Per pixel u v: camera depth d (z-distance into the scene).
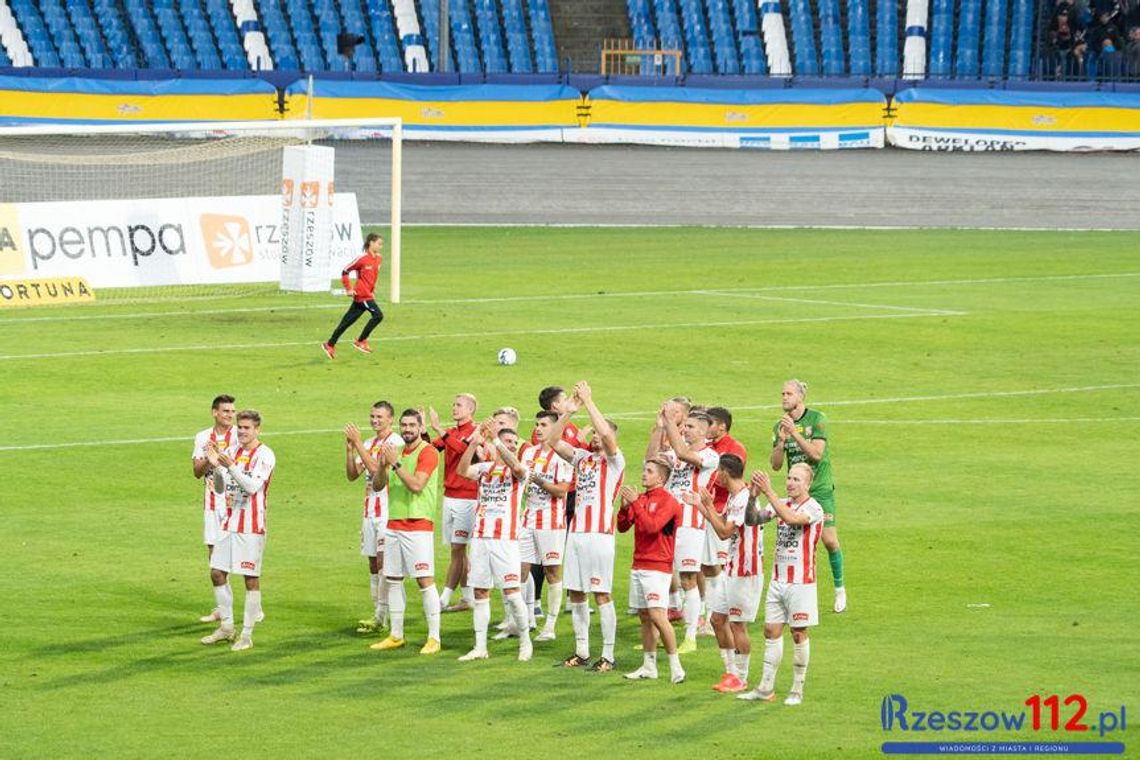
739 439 78.00
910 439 79.00
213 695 46.88
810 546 45.88
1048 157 188.12
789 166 181.62
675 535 50.66
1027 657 50.25
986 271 133.75
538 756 42.00
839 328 107.50
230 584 56.16
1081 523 65.19
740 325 108.31
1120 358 98.94
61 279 113.75
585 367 93.88
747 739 43.41
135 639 51.91
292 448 75.50
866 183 175.62
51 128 109.94
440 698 46.94
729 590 47.50
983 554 61.22
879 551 61.59
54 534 62.44
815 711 45.78
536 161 180.25
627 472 72.06
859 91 189.12
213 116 177.25
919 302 118.12
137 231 117.94
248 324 105.88
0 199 149.50
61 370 91.00
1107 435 80.31
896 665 49.66
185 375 90.12
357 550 61.84
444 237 150.38
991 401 87.50
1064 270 134.62
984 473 72.88
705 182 175.12
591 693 47.62
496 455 50.66
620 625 55.84
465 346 99.31
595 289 122.56
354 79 182.62
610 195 170.12
